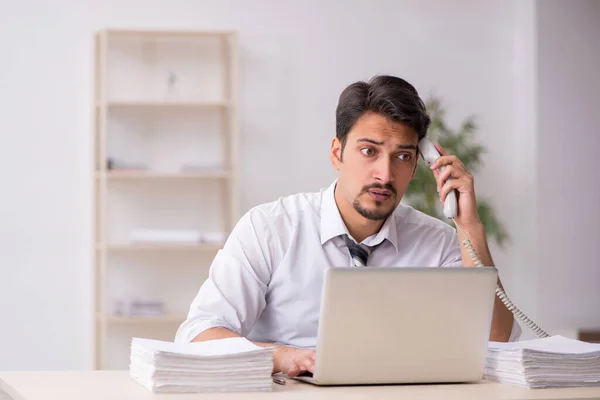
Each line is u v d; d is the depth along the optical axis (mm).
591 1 4875
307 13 4812
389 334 1576
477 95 4965
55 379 1699
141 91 4660
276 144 4770
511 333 2121
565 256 4844
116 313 4473
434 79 4930
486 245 2111
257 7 4773
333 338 1552
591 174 4875
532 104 4848
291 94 4789
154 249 4605
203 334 1899
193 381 1494
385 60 4883
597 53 4883
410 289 1565
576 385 1625
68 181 4586
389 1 4895
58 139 4578
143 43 4668
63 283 4562
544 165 4828
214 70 4723
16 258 4523
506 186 4969
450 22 4953
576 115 4863
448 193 2115
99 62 4605
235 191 4484
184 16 4719
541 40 4832
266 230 2131
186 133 4688
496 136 4973
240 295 2035
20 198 4539
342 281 1528
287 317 2135
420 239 2248
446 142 4684
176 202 4691
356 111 1946
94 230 4500
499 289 2049
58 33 4594
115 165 4438
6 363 4500
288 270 2127
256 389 1519
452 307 1598
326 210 2162
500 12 4996
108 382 1644
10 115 4539
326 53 4824
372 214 1979
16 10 4555
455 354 1628
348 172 1981
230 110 4711
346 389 1562
